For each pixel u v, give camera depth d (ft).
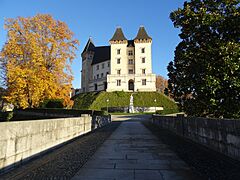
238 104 30.68
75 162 23.97
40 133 27.73
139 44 252.21
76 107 237.45
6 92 97.76
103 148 33.32
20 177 18.45
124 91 237.25
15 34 95.55
